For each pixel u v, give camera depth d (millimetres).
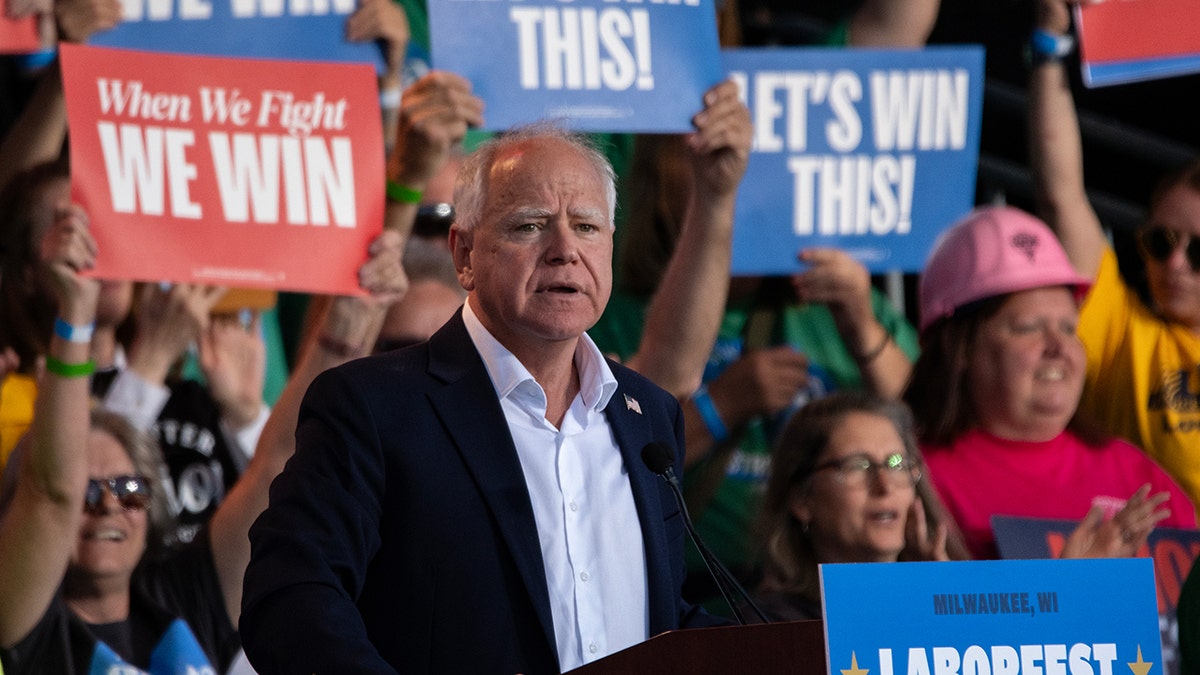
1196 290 17594
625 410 9586
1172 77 20797
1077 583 7270
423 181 15422
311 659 7531
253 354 16219
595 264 9039
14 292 15109
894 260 16844
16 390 15070
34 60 15953
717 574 9484
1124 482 16125
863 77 16891
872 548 13672
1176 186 17812
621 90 15445
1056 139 18406
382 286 14539
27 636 13000
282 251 14344
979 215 16781
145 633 13562
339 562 8219
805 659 7203
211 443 15531
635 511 9312
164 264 13961
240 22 15109
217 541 14102
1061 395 16047
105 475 13500
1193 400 17438
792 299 17469
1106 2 17531
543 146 9172
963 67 17031
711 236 15883
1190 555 15695
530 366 9281
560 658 8789
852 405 14125
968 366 16188
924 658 6984
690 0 15680
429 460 8688
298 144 14461
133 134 14008
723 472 16047
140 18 15008
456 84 15219
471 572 8555
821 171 16766
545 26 15320
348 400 8750
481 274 9109
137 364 15234
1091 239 18312
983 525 15578
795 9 19516
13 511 13172
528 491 8844
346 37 15297
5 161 16031
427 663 8461
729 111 15711
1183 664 13812
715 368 17219
